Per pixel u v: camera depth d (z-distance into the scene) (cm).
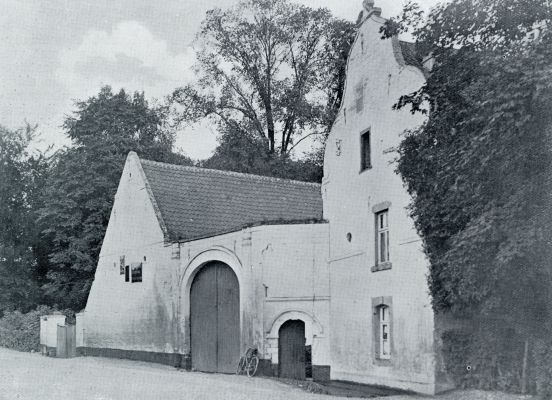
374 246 1827
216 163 4006
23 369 1948
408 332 1645
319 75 3844
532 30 1295
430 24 1401
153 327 2500
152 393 1447
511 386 1405
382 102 1816
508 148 1180
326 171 2117
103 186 3609
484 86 1248
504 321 1421
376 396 1558
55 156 4228
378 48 1856
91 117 3909
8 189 4175
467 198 1317
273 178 3081
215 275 2294
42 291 4012
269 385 1719
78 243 3538
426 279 1570
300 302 2066
